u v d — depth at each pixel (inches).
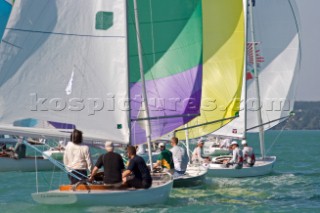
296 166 4136.3
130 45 2529.5
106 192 1838.1
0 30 3351.4
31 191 2514.8
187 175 2559.1
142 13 2551.7
